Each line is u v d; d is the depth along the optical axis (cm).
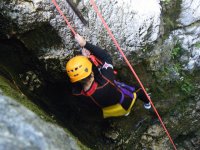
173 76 557
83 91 450
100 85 440
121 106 468
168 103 577
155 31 493
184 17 555
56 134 308
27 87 473
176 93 575
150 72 535
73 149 316
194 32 559
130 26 477
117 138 577
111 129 572
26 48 450
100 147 564
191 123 619
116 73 482
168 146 615
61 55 462
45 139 284
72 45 462
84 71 425
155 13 487
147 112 578
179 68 561
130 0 478
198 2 556
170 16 546
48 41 452
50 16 437
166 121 596
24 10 423
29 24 432
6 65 452
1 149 253
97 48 443
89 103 471
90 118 545
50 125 315
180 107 593
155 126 594
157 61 527
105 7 464
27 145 267
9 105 296
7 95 338
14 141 264
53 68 470
